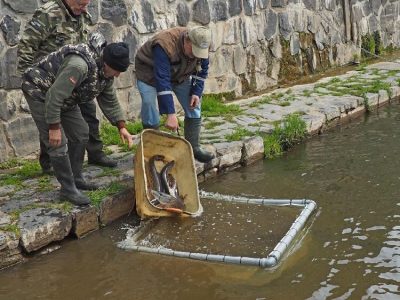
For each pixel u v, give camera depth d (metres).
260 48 8.66
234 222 4.55
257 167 5.91
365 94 8.02
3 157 5.56
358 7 10.73
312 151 6.34
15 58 5.55
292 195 5.11
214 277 3.73
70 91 4.08
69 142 4.53
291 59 9.27
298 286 3.59
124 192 4.70
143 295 3.56
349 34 10.54
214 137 6.16
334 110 7.27
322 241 4.18
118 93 6.73
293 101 7.79
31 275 3.83
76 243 4.24
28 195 4.57
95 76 4.18
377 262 3.85
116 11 6.54
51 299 3.55
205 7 7.66
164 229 4.45
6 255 3.89
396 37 12.12
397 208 4.71
